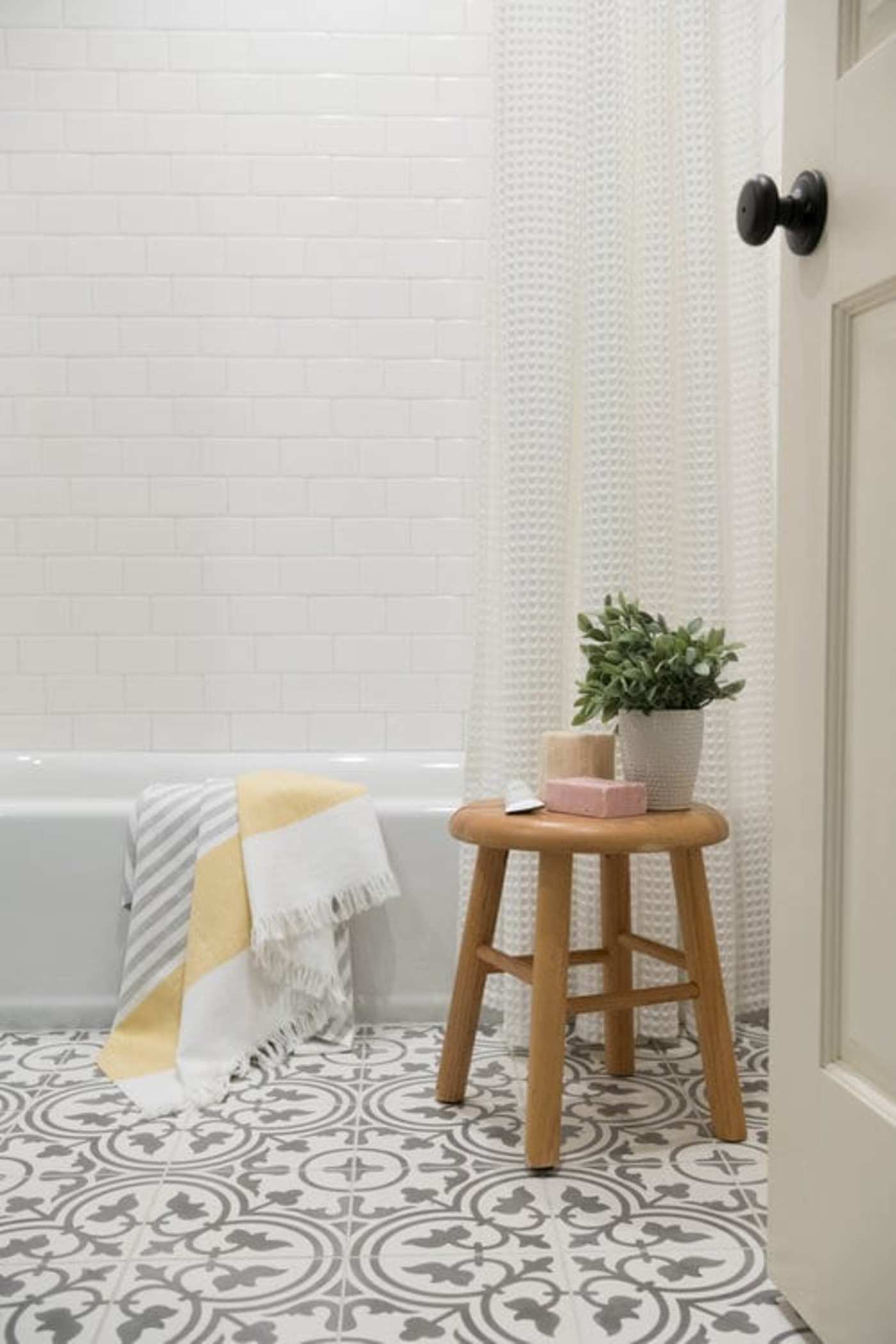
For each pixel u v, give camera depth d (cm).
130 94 297
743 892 229
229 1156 174
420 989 232
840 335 115
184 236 299
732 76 223
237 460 301
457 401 303
